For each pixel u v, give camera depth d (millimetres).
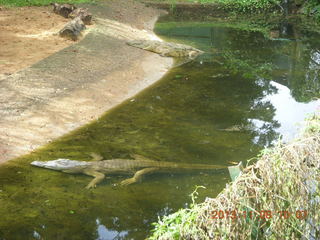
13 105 8875
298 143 4000
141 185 6559
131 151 7598
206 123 8789
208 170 6898
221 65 12812
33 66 10734
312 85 11250
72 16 15734
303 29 17797
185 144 7855
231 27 18000
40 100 9258
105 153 7531
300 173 3828
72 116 8930
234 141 7957
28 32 13797
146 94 10398
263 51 14492
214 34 16734
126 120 8930
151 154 7480
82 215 5809
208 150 7617
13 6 17203
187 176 6785
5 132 7980
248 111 9430
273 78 11773
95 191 6402
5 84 9609
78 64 11281
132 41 13906
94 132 8375
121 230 5508
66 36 13312
